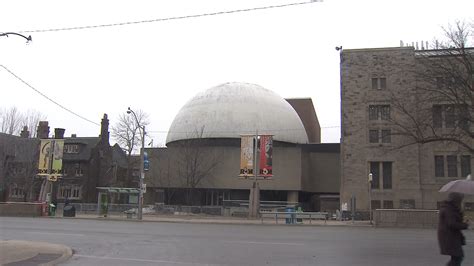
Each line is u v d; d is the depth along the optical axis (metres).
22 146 67.56
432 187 50.62
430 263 12.67
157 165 66.69
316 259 13.48
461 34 41.81
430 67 41.81
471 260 13.16
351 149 53.22
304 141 76.94
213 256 14.15
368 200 51.66
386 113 52.72
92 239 19.27
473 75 38.25
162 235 21.42
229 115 71.62
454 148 50.25
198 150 65.31
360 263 12.69
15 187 68.75
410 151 51.56
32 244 15.90
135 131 73.12
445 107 49.53
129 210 47.09
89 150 74.88
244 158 46.38
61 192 73.19
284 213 37.50
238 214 51.38
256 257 13.92
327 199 61.00
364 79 53.88
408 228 30.50
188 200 65.12
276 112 74.56
